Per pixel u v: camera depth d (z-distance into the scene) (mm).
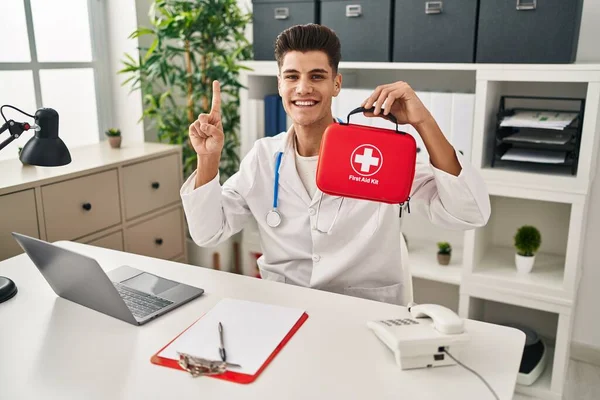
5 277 1398
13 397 949
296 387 975
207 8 2582
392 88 1238
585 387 2264
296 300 1313
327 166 1207
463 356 1085
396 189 1186
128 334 1159
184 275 1468
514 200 2465
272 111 2555
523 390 2207
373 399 941
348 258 1502
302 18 2393
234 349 1089
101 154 2398
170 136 2814
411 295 1621
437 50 2145
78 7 2676
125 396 951
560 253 2422
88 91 2783
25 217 1905
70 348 1105
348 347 1104
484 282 2205
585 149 1921
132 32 2742
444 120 2199
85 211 2135
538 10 1936
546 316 2531
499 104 2273
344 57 2330
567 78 1896
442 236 2672
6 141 1329
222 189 1633
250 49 2832
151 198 2469
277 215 1549
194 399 942
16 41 2404
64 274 1233
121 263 1552
